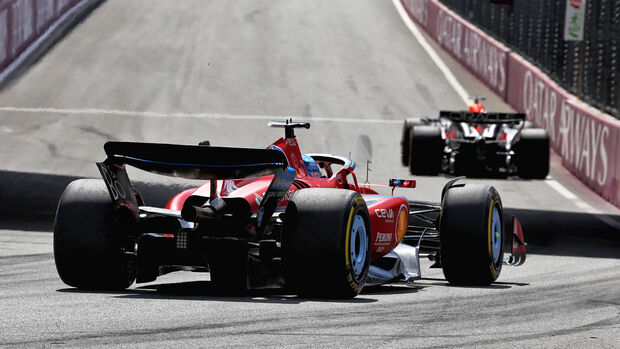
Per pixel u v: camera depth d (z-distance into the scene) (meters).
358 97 99.56
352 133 81.62
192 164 21.86
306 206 22.08
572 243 42.19
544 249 39.91
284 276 22.61
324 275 21.94
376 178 63.97
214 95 96.19
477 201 26.78
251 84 102.56
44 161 65.38
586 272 32.19
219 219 22.09
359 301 22.72
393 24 150.88
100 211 22.84
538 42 94.81
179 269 23.33
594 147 64.06
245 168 21.61
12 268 29.31
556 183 65.94
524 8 100.88
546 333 18.98
